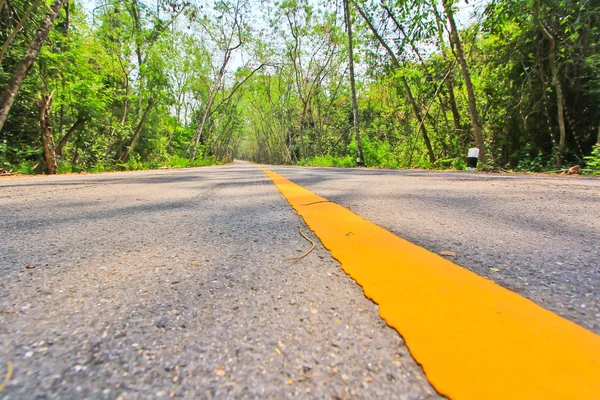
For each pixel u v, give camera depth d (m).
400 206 2.08
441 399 0.41
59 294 0.75
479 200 2.33
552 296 0.71
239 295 0.74
